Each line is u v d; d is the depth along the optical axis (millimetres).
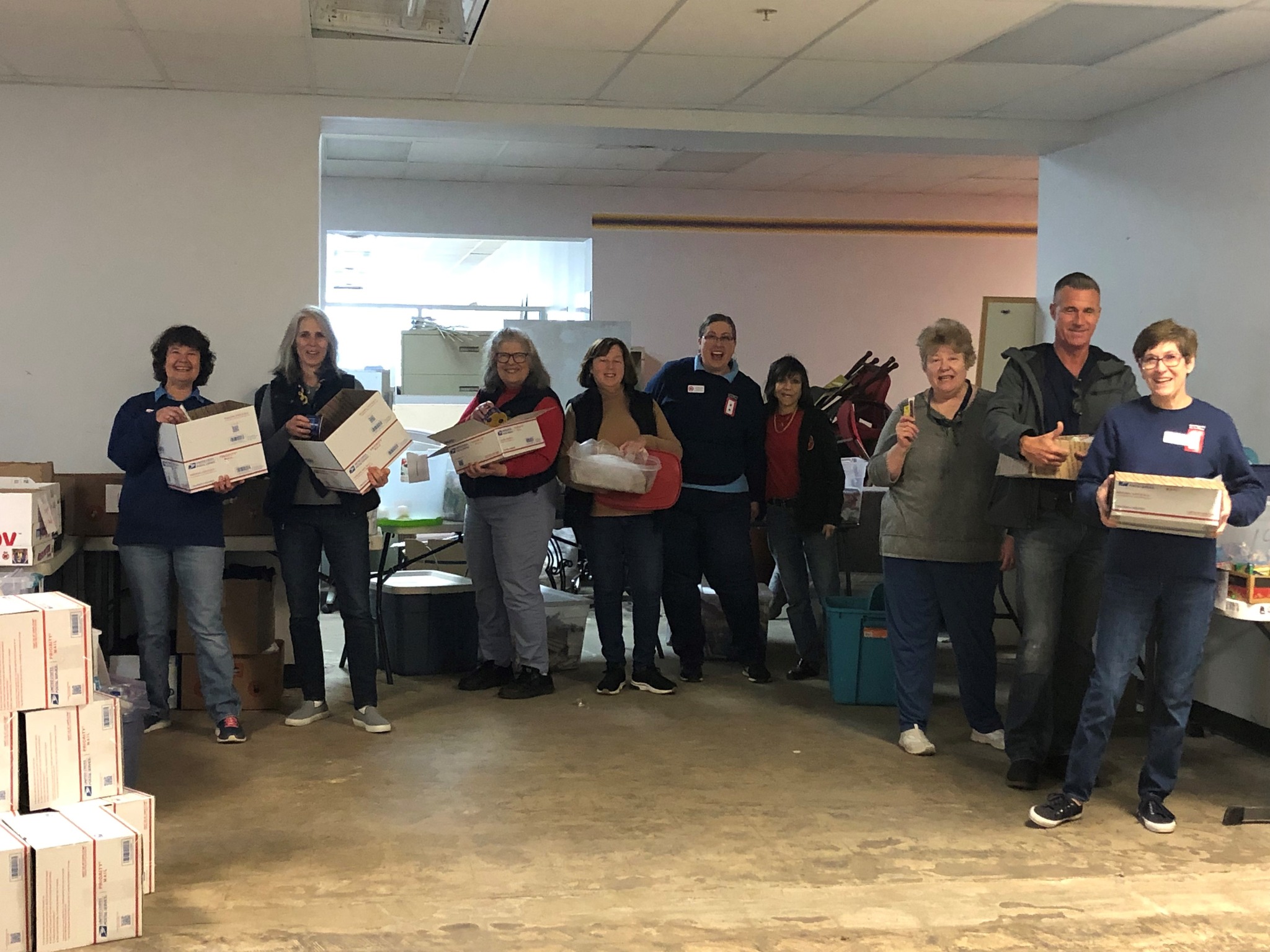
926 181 8258
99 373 4777
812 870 2805
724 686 4746
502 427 4172
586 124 5223
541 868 2803
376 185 8188
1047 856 2912
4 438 4727
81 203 4742
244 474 3670
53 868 2330
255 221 4871
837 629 4434
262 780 3449
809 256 8883
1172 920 2557
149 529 3773
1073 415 3352
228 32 4066
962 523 3678
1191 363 2979
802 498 4730
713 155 7305
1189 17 3932
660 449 4516
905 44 4270
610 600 4562
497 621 4637
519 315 9266
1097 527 3332
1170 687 3066
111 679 3416
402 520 4820
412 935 2436
